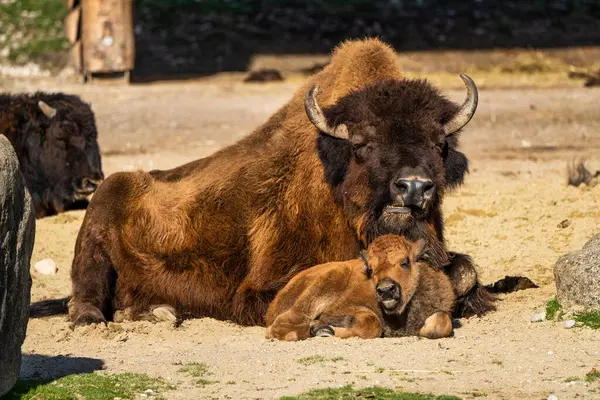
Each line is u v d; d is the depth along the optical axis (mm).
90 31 97812
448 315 34375
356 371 29469
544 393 27266
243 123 84438
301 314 34688
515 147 76750
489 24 113250
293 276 38281
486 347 32125
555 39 110125
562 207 53906
